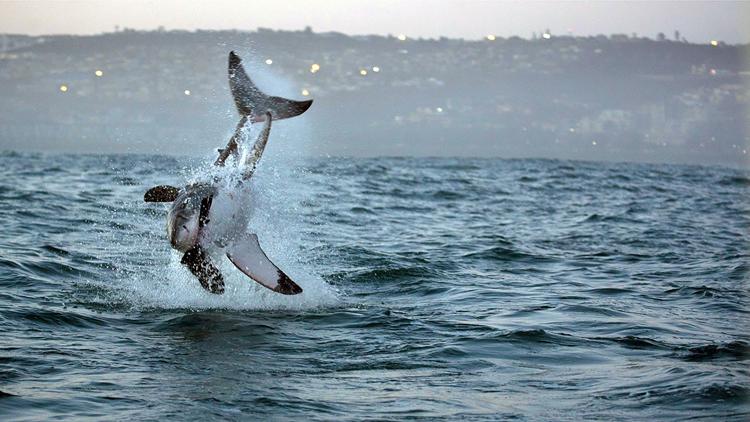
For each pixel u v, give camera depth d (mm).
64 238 24656
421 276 20250
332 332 14859
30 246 22719
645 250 25891
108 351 13320
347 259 22125
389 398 11336
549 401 11227
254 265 15023
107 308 16266
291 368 12672
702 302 17938
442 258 22969
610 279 20766
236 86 17141
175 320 15477
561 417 10633
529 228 31203
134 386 11609
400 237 27297
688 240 28578
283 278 14789
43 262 20297
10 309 15555
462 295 18359
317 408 10906
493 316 16250
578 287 19578
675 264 23250
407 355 13430
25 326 14562
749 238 29609
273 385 11828
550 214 36562
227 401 11102
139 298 17219
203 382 11891
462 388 11773
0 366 12203
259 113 16672
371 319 15797
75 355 12969
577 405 11055
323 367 12766
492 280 20250
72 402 10852
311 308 16719
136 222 28891
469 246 25500
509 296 18344
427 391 11625
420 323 15547
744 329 15438
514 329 15039
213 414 10617
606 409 10891
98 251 22609
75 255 21766
